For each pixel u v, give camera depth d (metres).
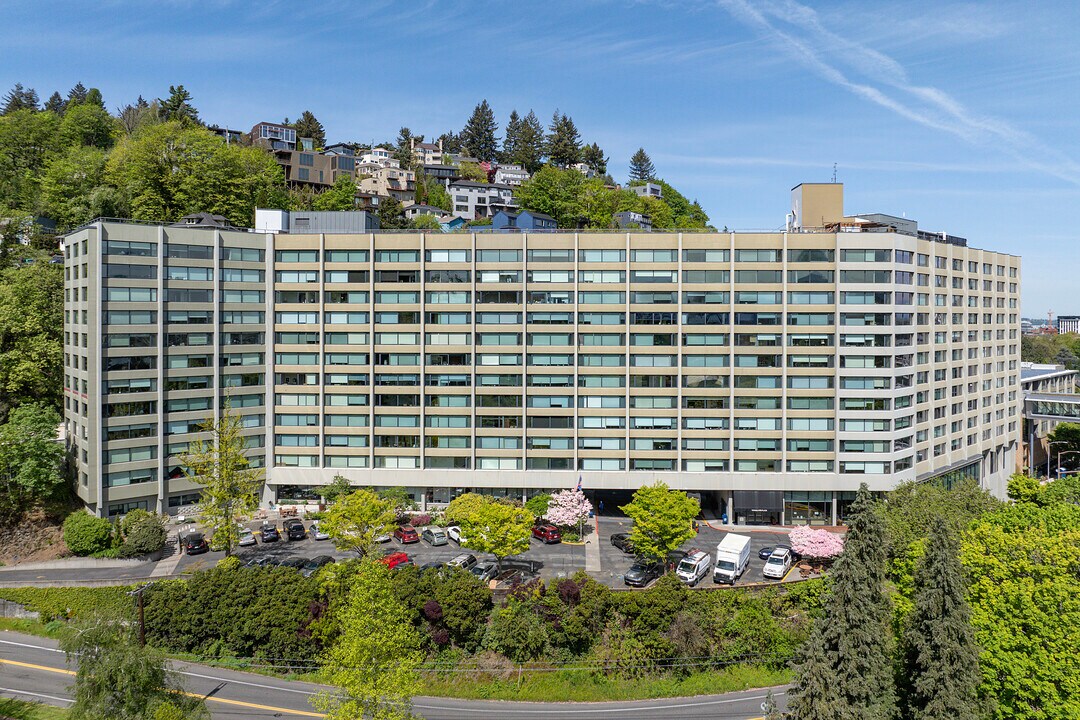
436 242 81.88
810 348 79.88
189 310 77.38
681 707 48.50
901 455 81.06
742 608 55.91
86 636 36.00
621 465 81.56
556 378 81.62
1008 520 60.03
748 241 79.94
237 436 71.44
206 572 56.56
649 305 80.75
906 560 54.66
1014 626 40.00
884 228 85.00
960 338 93.12
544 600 53.62
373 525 61.16
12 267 86.25
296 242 82.69
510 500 79.06
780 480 80.06
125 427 73.06
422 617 53.44
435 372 82.00
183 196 102.12
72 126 129.50
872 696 35.94
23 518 71.69
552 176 151.62
